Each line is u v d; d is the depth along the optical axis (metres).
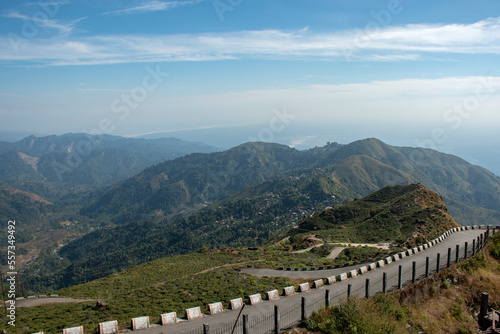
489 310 22.06
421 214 58.78
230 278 31.28
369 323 14.91
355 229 66.62
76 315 22.42
